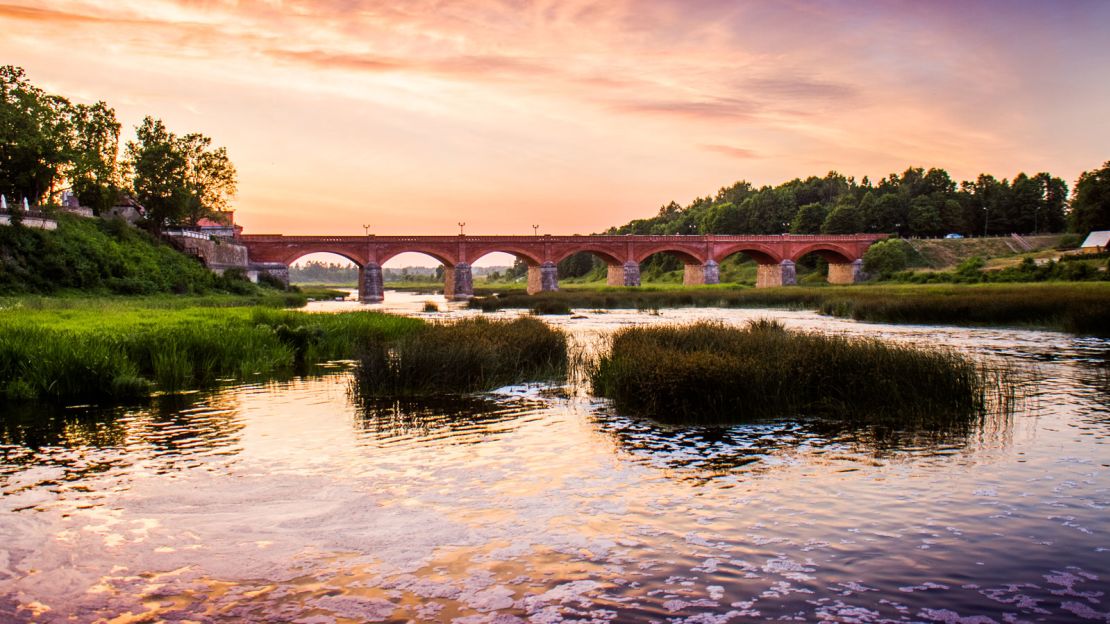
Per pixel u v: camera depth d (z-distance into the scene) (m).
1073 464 11.45
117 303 53.50
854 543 8.20
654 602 6.77
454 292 125.88
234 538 8.43
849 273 147.25
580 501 9.70
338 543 8.26
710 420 14.51
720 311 62.69
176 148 105.56
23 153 68.75
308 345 27.55
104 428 14.48
